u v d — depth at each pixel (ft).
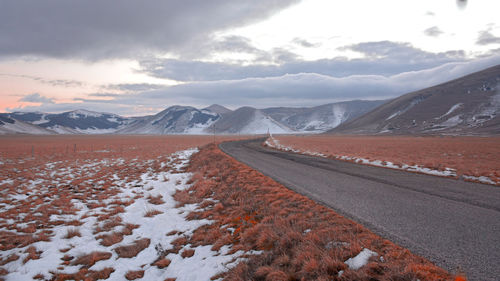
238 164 64.54
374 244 17.34
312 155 95.81
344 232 19.76
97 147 185.88
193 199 41.50
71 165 91.71
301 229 21.52
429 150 115.96
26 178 66.54
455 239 18.49
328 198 31.32
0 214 38.45
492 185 38.65
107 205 44.21
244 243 21.98
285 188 37.19
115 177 70.33
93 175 72.43
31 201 46.21
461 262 15.12
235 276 17.08
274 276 15.81
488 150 109.19
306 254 16.88
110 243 28.81
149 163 94.02
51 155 127.75
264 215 27.14
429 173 50.37
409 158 79.05
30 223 35.73
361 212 25.36
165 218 35.14
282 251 18.71
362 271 14.02
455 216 23.82
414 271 13.33
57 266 24.79
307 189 36.63
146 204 43.06
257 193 36.22
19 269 24.40
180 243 26.40
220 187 44.70
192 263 21.77
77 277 22.44
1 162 98.78
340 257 15.88
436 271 13.60
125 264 24.30
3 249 28.63
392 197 31.48
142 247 27.14
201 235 26.50
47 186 58.59
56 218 37.68
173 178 63.57
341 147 149.79
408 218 23.35
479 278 13.44
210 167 68.59
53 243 29.63
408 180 43.14
